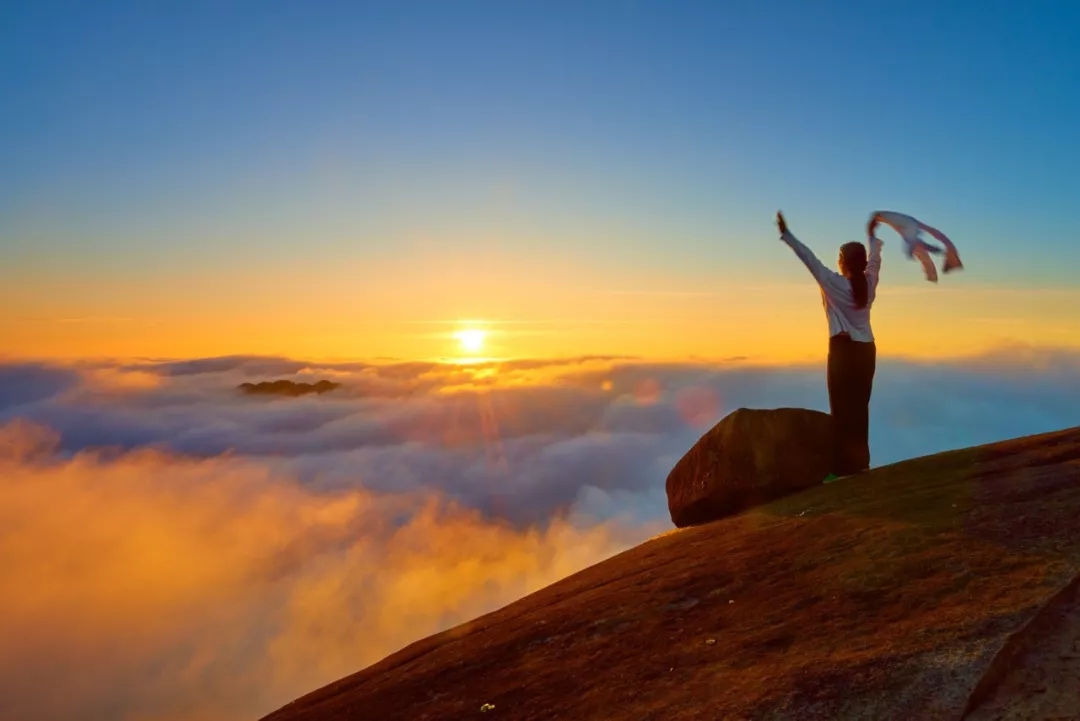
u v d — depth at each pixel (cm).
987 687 386
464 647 720
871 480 835
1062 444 792
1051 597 445
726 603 595
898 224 816
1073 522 554
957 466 792
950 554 551
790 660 469
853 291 871
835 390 898
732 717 422
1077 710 353
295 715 719
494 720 529
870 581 546
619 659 559
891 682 408
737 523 838
